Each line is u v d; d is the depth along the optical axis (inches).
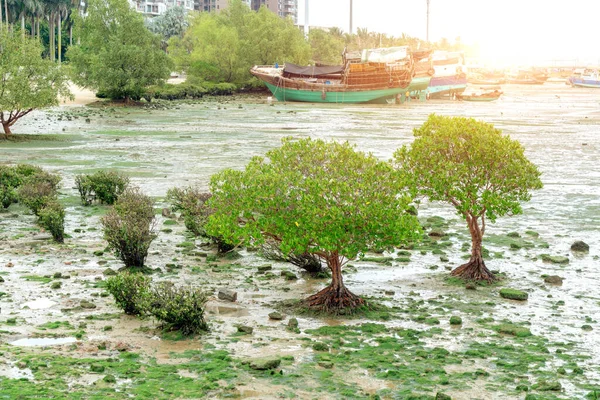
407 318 621.3
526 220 1089.4
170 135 2214.6
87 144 1941.4
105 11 3457.2
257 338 555.5
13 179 1149.1
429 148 770.2
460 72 4667.8
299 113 3243.1
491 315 634.8
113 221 780.0
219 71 4717.0
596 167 1656.0
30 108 2026.3
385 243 639.1
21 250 831.1
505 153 754.2
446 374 484.4
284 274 753.6
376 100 4018.2
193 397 431.2
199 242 903.7
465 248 893.2
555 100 4596.5
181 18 6702.8
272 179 652.7
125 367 478.6
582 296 698.2
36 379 449.7
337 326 593.3
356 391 450.3
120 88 3373.5
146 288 610.9
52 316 591.5
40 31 5610.2
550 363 512.7
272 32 4933.6
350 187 637.9
